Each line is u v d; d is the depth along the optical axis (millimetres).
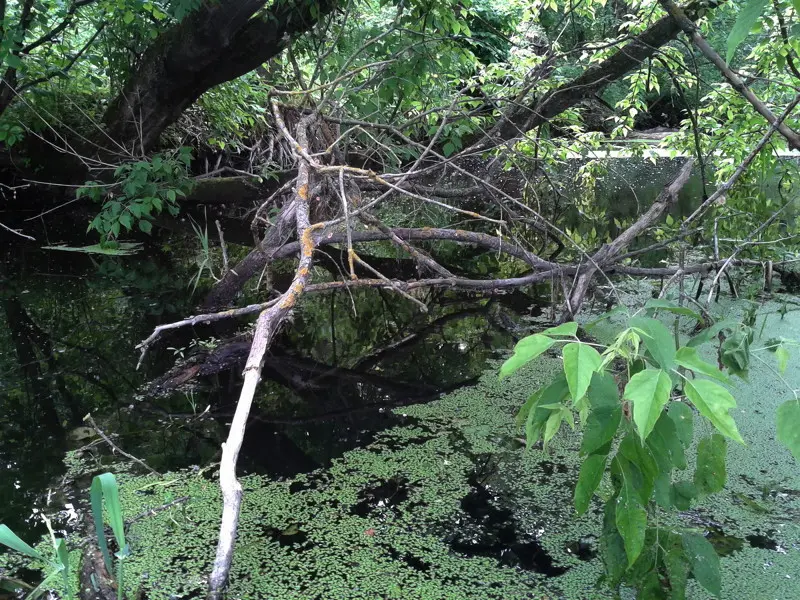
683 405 1687
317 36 5480
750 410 2811
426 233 4188
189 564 1923
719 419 1273
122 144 6105
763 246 5008
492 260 5625
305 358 3588
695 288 4582
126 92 5848
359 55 5234
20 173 6648
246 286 4738
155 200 5520
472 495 2283
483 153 5273
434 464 2490
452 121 5109
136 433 2744
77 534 2062
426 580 1850
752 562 1886
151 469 2449
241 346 3680
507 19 9102
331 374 3377
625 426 1549
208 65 5461
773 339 1716
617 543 1805
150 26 5188
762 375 3133
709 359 3297
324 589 1814
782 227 5852
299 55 5902
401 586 1824
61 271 5191
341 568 1901
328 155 4508
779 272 4816
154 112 5895
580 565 1913
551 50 4719
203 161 7824
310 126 4355
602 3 5352
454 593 1796
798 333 3604
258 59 5344
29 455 2553
